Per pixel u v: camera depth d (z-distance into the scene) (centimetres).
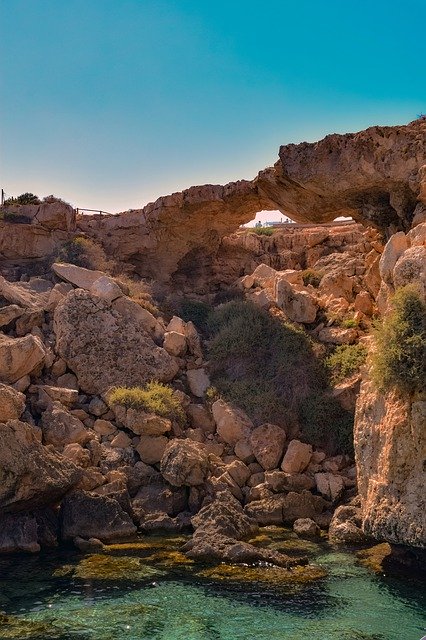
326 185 1898
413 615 1050
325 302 2202
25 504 1387
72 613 1053
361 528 1417
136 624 1015
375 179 1820
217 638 970
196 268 2734
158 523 1484
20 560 1296
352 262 2389
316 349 2022
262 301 2291
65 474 1451
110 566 1255
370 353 1451
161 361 1988
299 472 1675
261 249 2838
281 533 1470
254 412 1848
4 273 2417
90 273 2225
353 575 1219
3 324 1994
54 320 2025
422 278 1246
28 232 2489
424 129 1800
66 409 1752
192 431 1806
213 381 2025
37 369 1852
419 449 1196
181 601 1100
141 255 2623
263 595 1127
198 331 2322
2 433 1376
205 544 1314
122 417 1747
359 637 969
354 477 1667
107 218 2662
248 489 1631
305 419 1838
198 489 1585
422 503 1177
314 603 1095
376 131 1803
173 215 2452
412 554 1267
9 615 1045
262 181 2138
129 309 2098
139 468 1645
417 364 1195
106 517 1431
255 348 2080
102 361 1941
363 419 1383
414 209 1838
